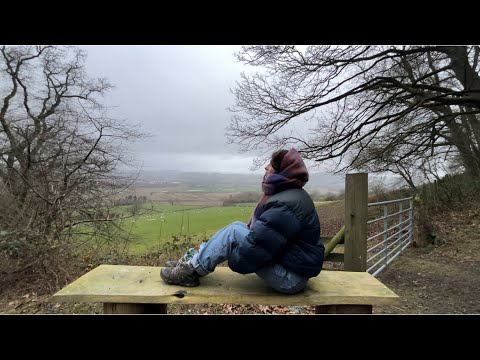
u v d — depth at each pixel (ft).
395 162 38.78
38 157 23.72
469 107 37.78
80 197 22.56
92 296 7.12
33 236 19.24
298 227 6.97
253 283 8.16
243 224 7.81
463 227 30.50
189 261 7.75
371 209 48.55
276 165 7.55
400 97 33.68
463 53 33.19
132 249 21.90
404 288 17.38
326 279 8.96
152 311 7.52
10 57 29.96
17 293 16.76
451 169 47.70
